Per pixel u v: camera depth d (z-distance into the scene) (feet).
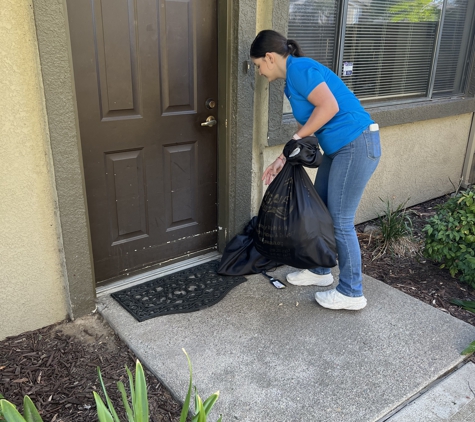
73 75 7.52
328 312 9.07
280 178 8.54
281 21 9.85
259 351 7.87
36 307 8.29
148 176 9.66
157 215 10.09
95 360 7.65
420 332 8.54
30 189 7.63
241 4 9.09
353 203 8.46
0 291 7.80
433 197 16.62
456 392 7.18
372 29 12.47
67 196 7.89
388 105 13.62
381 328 8.63
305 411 6.64
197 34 9.40
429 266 11.54
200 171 10.48
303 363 7.61
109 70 8.46
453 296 10.14
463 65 16.05
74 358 7.68
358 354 7.88
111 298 9.29
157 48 8.96
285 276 10.37
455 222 10.44
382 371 7.50
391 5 12.66
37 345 7.96
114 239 9.57
